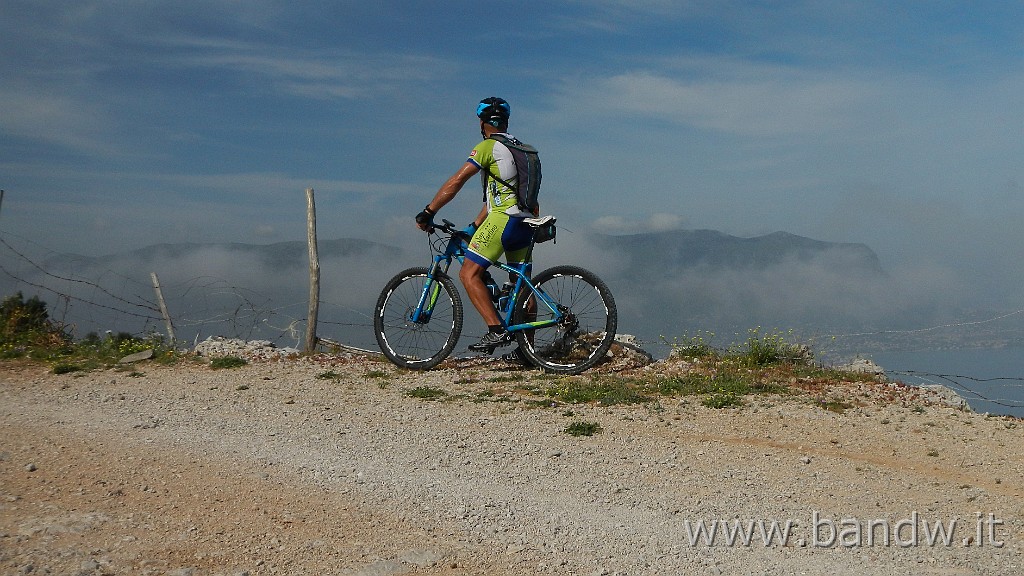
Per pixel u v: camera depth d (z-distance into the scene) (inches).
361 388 315.6
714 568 148.2
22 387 319.6
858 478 204.1
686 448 229.0
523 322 335.0
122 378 340.2
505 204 324.8
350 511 174.7
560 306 331.3
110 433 240.1
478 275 332.2
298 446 227.6
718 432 246.5
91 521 161.2
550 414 268.2
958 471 211.9
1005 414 276.4
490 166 325.7
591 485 195.5
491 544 157.9
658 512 177.6
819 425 254.2
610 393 293.4
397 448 226.4
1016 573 146.9
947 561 152.3
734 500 186.1
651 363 361.4
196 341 409.1
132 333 411.5
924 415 270.2
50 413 268.4
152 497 179.8
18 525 157.6
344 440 235.0
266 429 247.6
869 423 257.8
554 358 339.0
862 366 346.9
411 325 354.3
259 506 176.2
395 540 158.1
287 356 387.2
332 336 414.0
